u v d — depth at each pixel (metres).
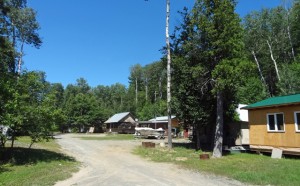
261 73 51.56
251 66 21.11
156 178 13.95
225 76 21.14
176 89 27.33
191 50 24.39
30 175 14.02
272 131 21.95
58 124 19.17
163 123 57.16
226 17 21.66
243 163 17.94
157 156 22.30
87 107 80.75
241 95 44.12
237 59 21.38
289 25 50.25
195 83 26.02
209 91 25.97
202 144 31.39
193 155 22.78
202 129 31.47
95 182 13.02
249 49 52.31
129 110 92.75
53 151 23.88
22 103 17.36
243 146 27.25
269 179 13.07
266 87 49.59
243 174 14.15
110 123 79.38
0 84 17.00
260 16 52.09
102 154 23.84
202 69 23.72
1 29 26.73
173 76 27.77
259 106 22.73
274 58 51.88
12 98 17.05
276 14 51.16
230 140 28.45
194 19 22.97
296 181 12.62
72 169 16.19
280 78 44.25
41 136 18.58
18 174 14.14
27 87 18.08
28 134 18.33
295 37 49.94
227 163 18.17
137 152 25.11
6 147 22.19
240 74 20.75
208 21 22.27
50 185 12.28
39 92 18.73
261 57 53.34
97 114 81.69
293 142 20.22
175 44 26.50
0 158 18.16
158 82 100.94
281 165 16.62
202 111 26.28
